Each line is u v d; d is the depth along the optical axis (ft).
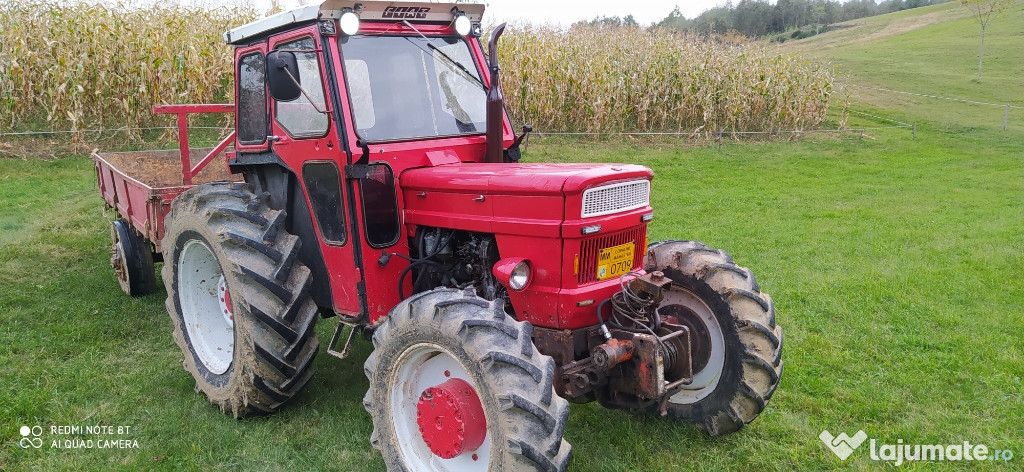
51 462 11.65
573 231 10.17
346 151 11.67
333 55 11.85
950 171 45.11
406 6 12.70
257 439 12.62
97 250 24.58
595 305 10.79
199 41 44.91
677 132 53.98
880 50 123.95
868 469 11.55
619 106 53.78
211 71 45.44
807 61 61.82
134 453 12.03
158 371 15.34
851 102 76.13
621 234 11.16
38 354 15.88
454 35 13.78
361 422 13.12
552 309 10.59
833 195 37.22
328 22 11.91
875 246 26.37
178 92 42.52
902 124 64.13
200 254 14.40
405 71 12.74
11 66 38.24
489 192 10.97
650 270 13.00
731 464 11.98
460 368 10.21
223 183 15.29
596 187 10.35
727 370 12.33
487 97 12.86
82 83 40.01
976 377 14.93
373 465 11.76
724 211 33.24
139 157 23.36
